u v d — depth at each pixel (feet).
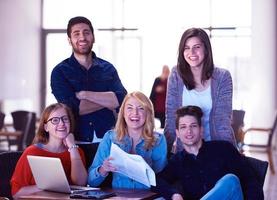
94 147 12.73
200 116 11.81
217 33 43.01
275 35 40.50
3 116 31.42
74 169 11.53
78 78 12.85
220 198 10.82
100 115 12.94
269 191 23.59
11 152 12.03
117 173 11.57
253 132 40.04
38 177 10.68
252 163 12.25
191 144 11.80
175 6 43.60
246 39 42.50
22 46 44.37
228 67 42.83
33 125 28.25
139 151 11.72
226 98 12.11
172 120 12.54
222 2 42.80
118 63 45.19
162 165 11.93
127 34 44.91
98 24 45.29
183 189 11.85
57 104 11.84
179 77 12.35
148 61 44.52
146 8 44.34
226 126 12.13
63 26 45.75
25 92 44.73
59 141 11.78
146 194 10.37
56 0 45.78
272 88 40.55
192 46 11.85
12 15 43.32
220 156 11.82
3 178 11.68
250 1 42.22
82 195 9.93
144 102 11.61
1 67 42.34
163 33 43.98
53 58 46.14
